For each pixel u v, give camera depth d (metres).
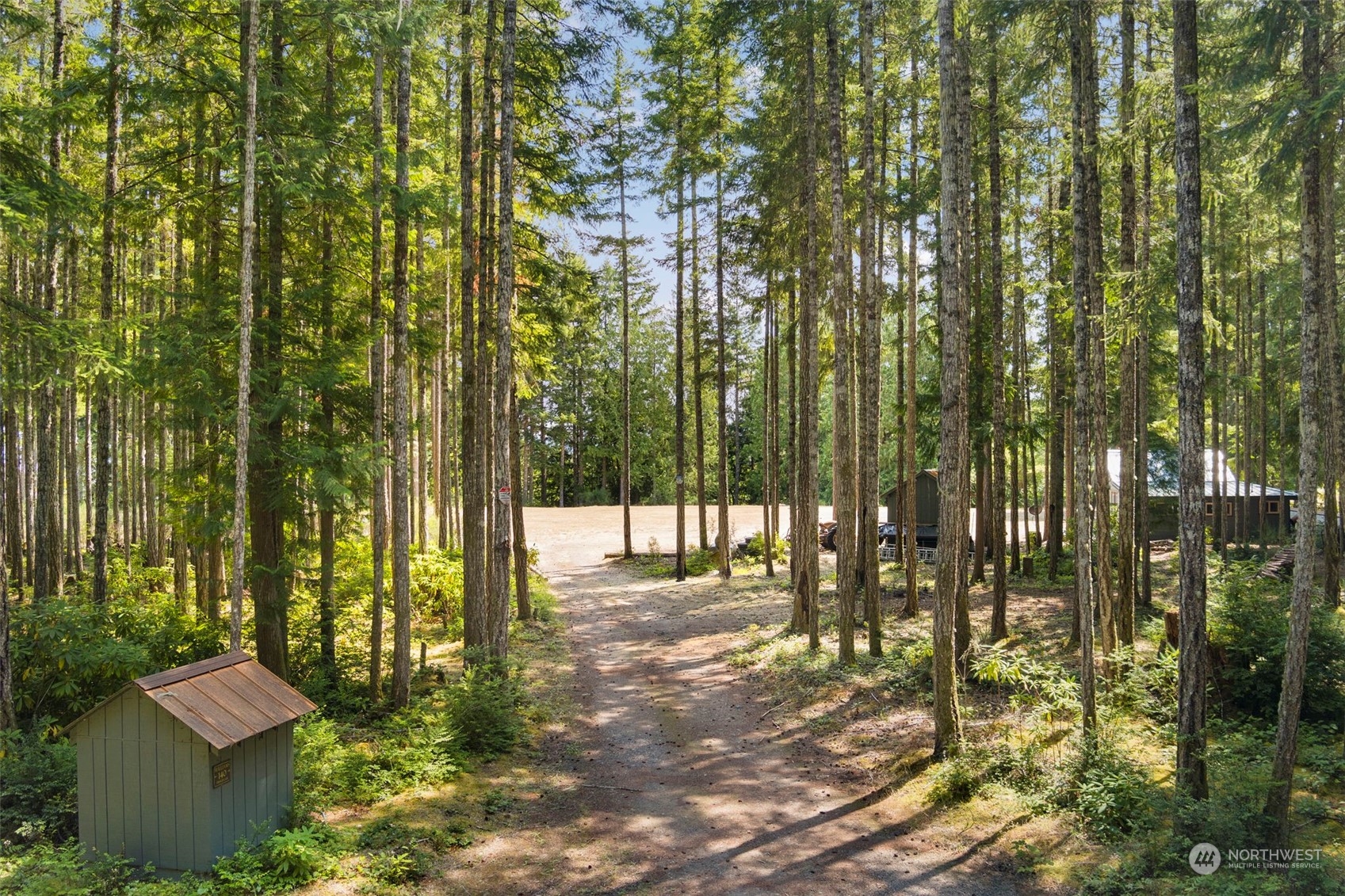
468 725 11.61
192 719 7.20
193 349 10.95
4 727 9.22
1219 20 9.45
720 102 25.23
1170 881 7.04
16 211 8.89
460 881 7.67
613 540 40.12
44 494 14.98
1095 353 12.71
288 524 13.42
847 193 17.03
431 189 13.02
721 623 20.83
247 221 10.23
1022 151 19.86
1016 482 24.23
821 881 7.68
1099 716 10.74
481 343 16.61
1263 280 24.55
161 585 21.16
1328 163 8.94
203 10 11.56
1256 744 9.48
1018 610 18.92
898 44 15.88
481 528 15.15
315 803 8.95
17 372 9.95
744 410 62.03
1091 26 11.28
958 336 10.84
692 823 9.16
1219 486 28.64
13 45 12.91
